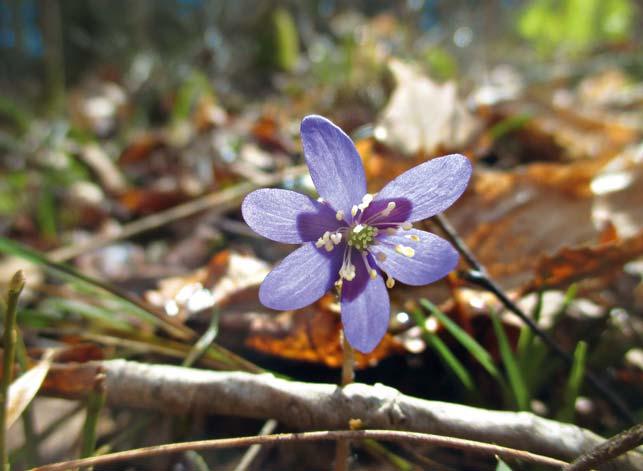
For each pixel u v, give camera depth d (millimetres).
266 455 70
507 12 362
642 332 85
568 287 82
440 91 120
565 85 265
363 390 57
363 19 329
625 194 104
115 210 155
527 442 55
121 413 77
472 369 78
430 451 68
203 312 87
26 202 159
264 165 152
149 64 293
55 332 81
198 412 62
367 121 175
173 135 203
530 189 98
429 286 85
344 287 57
